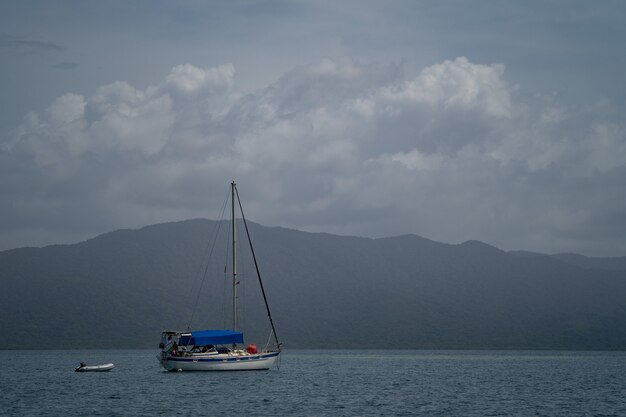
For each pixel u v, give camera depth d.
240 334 96.31
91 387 86.88
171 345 98.06
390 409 65.75
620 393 83.81
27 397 75.75
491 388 90.00
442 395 79.19
